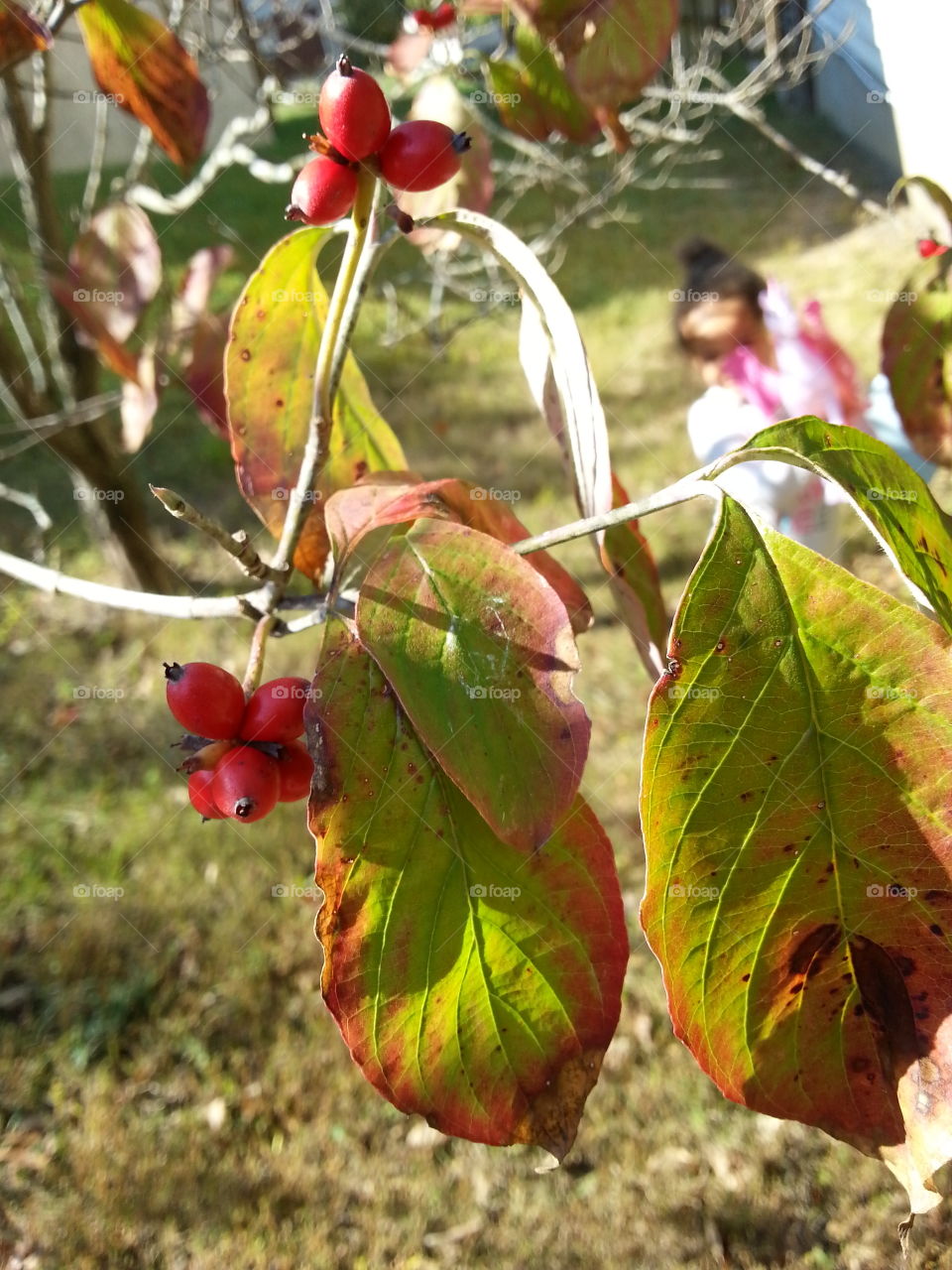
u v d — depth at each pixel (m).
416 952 0.89
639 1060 3.40
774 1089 0.84
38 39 1.58
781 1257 2.91
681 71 3.58
